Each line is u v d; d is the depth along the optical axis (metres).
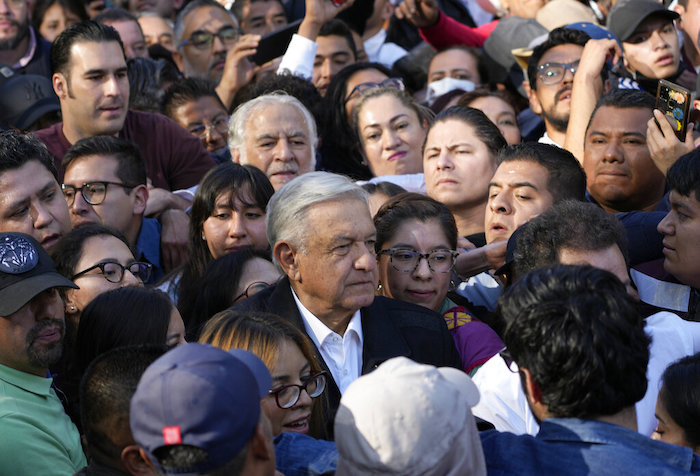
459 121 4.13
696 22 5.71
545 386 1.92
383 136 4.96
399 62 7.00
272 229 2.98
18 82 4.89
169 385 1.61
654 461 1.85
